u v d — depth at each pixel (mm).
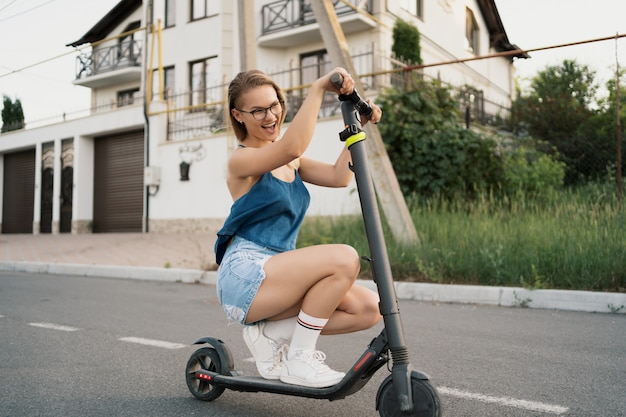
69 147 19281
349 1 14695
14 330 4551
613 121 11773
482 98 13922
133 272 8852
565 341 3941
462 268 6188
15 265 10789
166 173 15211
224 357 2566
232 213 2350
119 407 2584
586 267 5555
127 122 16797
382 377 3119
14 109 27578
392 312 1970
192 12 18297
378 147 7383
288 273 2182
